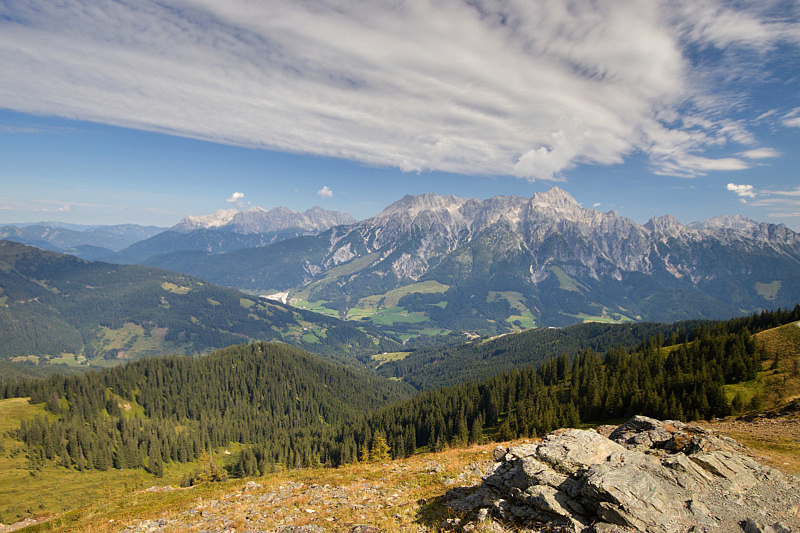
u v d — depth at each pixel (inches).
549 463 828.6
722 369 3595.0
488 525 736.3
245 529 943.7
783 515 650.8
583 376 4995.1
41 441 5472.4
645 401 3518.7
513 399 5364.2
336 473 1497.3
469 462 1433.3
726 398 3058.6
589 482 697.6
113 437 6225.4
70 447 5570.9
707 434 1005.8
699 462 816.9
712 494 716.0
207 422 7819.9
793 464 979.3
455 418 5019.7
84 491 4694.9
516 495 790.5
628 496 656.4
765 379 3225.9
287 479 1488.7
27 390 7047.2
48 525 1304.1
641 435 1031.6
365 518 912.9
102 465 5472.4
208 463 5974.4
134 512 1290.6
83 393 7101.4
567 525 677.3
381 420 6023.6
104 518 1269.7
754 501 697.0
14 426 5826.8
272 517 1008.2
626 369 4611.2
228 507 1165.1
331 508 1032.8
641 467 791.7
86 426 6323.8
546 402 4537.4
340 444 5615.2
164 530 1035.9
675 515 648.4
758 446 1327.5
